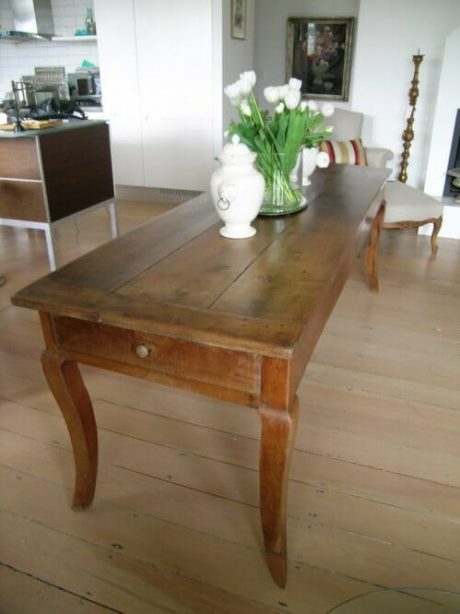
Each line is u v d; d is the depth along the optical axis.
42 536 1.39
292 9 4.76
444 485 1.55
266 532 1.19
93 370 2.13
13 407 1.92
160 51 4.29
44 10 5.05
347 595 1.23
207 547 1.36
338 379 2.08
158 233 1.54
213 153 4.50
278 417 1.01
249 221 1.49
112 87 4.57
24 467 1.62
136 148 4.73
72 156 3.12
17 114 3.08
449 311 2.68
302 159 1.91
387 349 2.31
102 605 1.21
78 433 1.34
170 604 1.21
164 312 1.03
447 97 3.75
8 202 3.03
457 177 3.86
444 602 1.03
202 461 1.65
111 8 4.28
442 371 2.14
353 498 1.50
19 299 1.10
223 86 4.26
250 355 0.98
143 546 1.36
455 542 1.37
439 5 3.81
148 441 1.74
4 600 1.22
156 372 1.09
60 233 4.00
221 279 1.19
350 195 2.03
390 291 2.91
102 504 1.49
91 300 1.08
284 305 1.06
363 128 4.36
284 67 4.99
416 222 3.32
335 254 1.37
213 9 4.00
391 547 1.35
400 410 1.89
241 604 1.21
